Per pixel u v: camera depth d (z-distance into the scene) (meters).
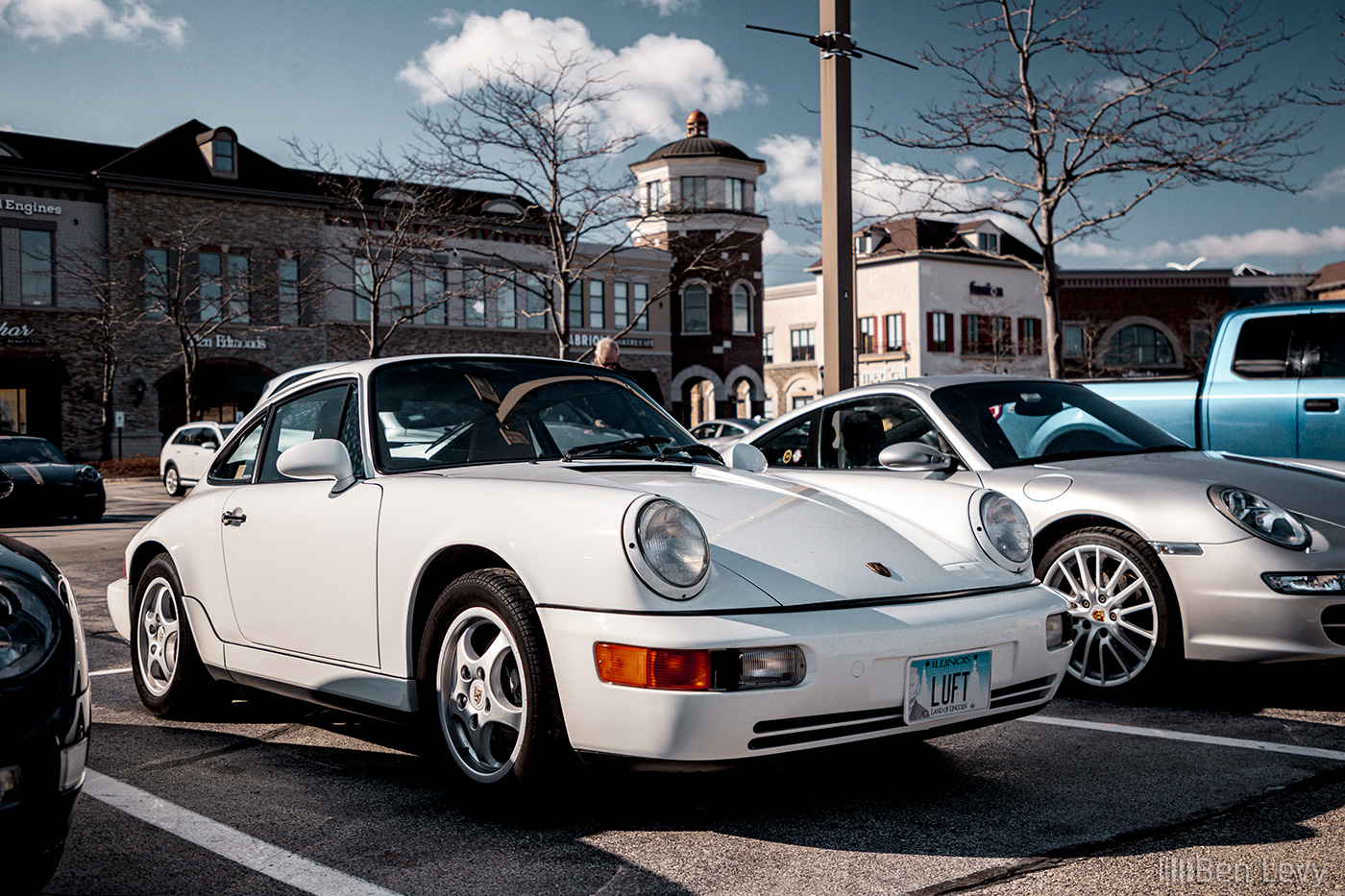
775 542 3.14
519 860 2.86
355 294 33.81
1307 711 4.46
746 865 2.81
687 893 2.63
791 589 2.96
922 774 3.62
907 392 5.42
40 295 31.03
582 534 2.91
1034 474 4.89
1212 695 4.77
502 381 4.11
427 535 3.32
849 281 8.22
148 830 3.12
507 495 3.20
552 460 3.76
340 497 3.70
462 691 3.25
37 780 2.17
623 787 3.48
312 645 3.76
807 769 3.67
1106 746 3.93
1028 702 3.31
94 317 31.62
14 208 30.52
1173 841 2.94
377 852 2.93
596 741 2.84
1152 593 4.53
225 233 33.06
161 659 4.54
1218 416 7.08
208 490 4.49
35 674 2.20
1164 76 12.94
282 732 4.29
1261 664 4.33
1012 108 13.51
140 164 31.92
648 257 40.44
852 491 4.48
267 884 2.71
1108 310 53.34
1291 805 3.23
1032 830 3.06
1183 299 52.94
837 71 8.12
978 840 2.98
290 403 4.32
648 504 2.87
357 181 28.00
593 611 2.84
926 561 3.34
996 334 51.97
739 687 2.74
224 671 4.21
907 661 2.96
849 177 8.22
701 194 40.38
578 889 2.66
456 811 3.27
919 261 50.28
